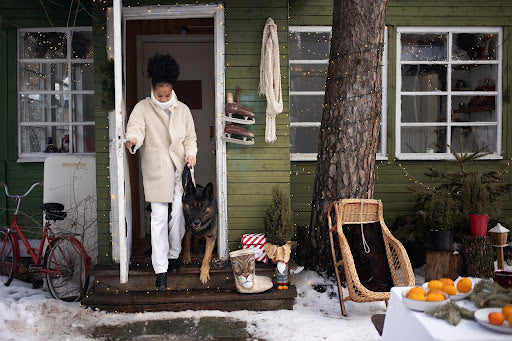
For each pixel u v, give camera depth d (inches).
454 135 255.3
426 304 86.1
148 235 242.4
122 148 163.6
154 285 173.3
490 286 94.8
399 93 251.6
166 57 165.8
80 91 251.3
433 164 252.1
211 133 259.1
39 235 206.4
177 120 168.7
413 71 253.0
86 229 192.4
